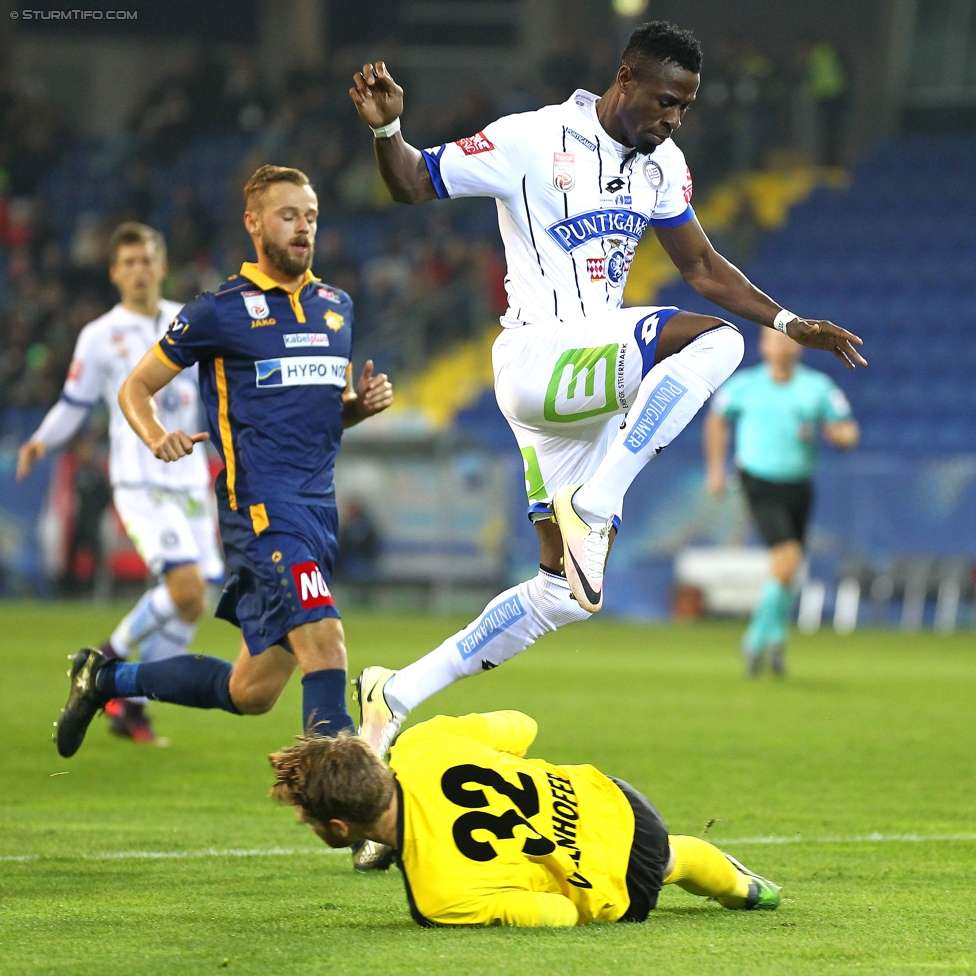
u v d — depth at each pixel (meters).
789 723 30.58
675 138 92.06
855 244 89.12
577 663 46.59
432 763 12.84
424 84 109.00
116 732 27.61
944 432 77.31
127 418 16.81
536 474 17.14
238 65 105.12
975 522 66.69
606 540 16.00
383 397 17.73
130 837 18.11
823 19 100.44
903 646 55.94
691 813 20.00
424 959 11.58
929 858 16.91
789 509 41.00
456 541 72.56
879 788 22.27
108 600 72.81
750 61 93.00
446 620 64.44
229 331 16.78
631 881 12.95
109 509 72.75
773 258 88.94
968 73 97.56
